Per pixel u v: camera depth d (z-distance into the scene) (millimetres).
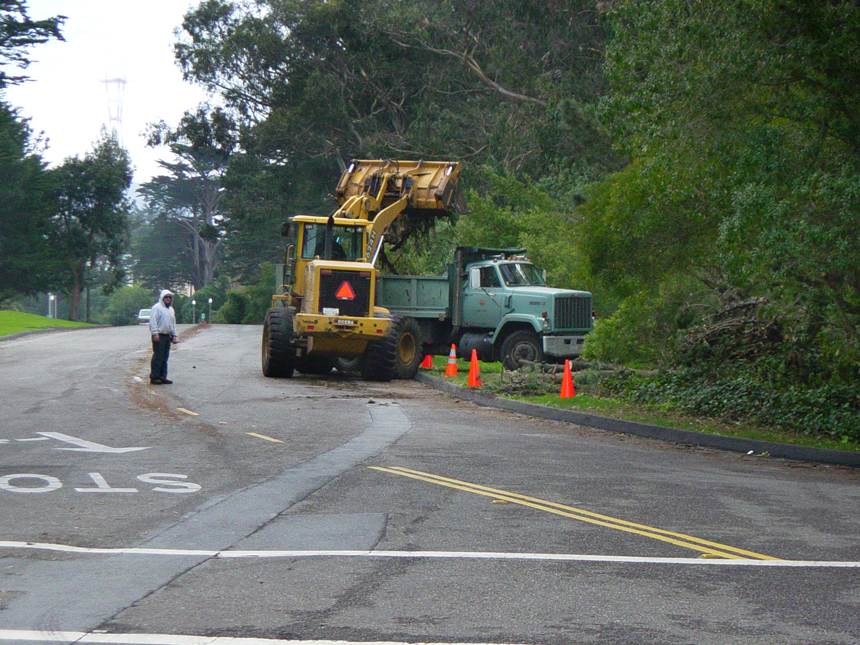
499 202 46625
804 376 19438
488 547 7152
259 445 12359
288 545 7141
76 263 88312
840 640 5094
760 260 13484
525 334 24891
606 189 19109
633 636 5117
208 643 4938
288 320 22453
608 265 18828
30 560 6629
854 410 16016
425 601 5727
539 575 6363
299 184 67062
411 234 27750
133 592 5863
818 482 10906
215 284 120375
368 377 22781
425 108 54156
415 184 26469
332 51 59906
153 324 20531
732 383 18844
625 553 7039
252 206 69812
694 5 13633
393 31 55156
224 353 30984
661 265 18469
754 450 13672
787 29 12867
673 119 13969
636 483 10227
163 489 9344
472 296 25750
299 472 10359
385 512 8367
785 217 12953
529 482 10062
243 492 9219
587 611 5562
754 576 6430
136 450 11820
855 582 6312
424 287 25859
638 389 19969
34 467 10516
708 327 21656
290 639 5008
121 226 90062
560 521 8133
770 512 8773
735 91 13359
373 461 11195
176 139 64625
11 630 5125
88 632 5102
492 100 51812
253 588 5973
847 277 14125
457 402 18969
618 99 15414
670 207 16875
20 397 17969
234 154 66438
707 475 11117
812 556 7047
